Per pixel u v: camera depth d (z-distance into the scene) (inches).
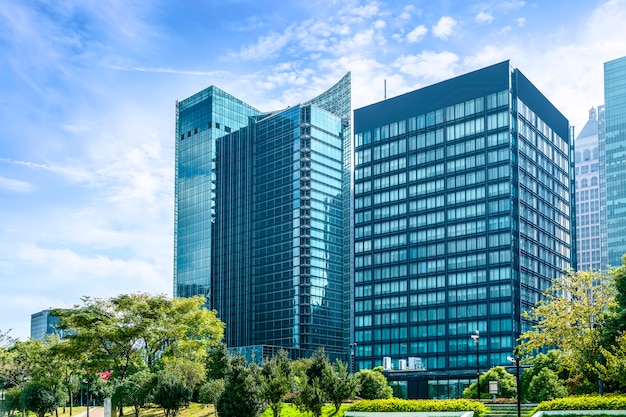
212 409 2972.4
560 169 6835.6
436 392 5118.1
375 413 2203.5
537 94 6481.3
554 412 1908.2
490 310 5689.0
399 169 6619.1
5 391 4803.2
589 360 2277.3
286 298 7573.8
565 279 2497.5
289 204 7795.3
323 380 2539.4
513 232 5753.0
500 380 3230.8
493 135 5940.0
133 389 2842.0
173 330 3294.8
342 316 7819.9
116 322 3201.3
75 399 6038.4
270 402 2472.9
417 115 6560.0
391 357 6314.0
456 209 6097.4
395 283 6441.9
